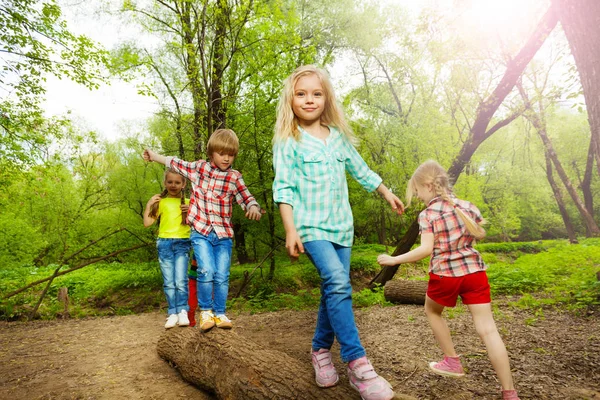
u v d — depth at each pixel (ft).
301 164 7.01
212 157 10.89
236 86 31.86
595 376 8.82
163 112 33.91
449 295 7.94
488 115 28.60
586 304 15.67
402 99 77.46
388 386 6.30
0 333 18.47
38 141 36.52
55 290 35.35
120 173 52.44
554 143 101.81
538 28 25.11
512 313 15.84
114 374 11.02
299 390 7.23
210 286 10.07
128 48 41.16
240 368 8.14
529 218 120.88
